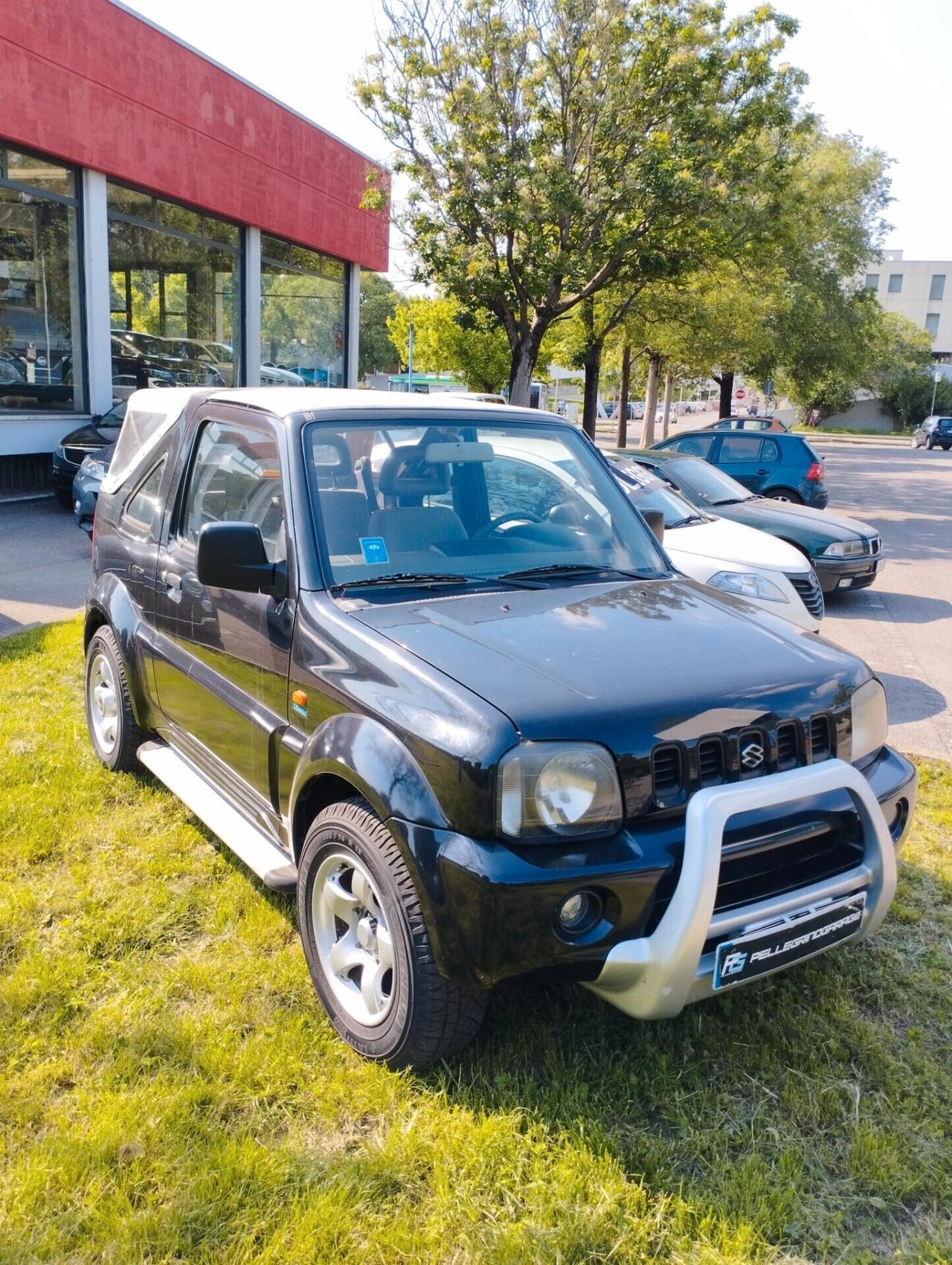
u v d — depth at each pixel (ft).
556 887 8.00
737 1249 7.61
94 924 11.63
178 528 13.91
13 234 44.27
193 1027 9.86
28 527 39.88
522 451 13.04
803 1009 10.71
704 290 76.59
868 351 116.88
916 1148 8.79
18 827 13.94
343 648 9.77
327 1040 9.83
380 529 11.30
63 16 43.93
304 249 68.03
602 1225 7.75
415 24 51.31
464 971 8.21
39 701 19.39
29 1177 7.90
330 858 9.75
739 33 53.21
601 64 51.67
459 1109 8.92
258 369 63.16
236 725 11.76
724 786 8.56
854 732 10.08
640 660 9.40
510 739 8.13
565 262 52.19
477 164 51.52
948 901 13.25
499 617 10.16
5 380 45.32
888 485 90.99
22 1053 9.46
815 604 25.25
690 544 25.61
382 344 221.66
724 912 8.57
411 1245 7.51
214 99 54.70
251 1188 7.98
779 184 58.23
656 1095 9.26
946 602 35.47
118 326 51.26
